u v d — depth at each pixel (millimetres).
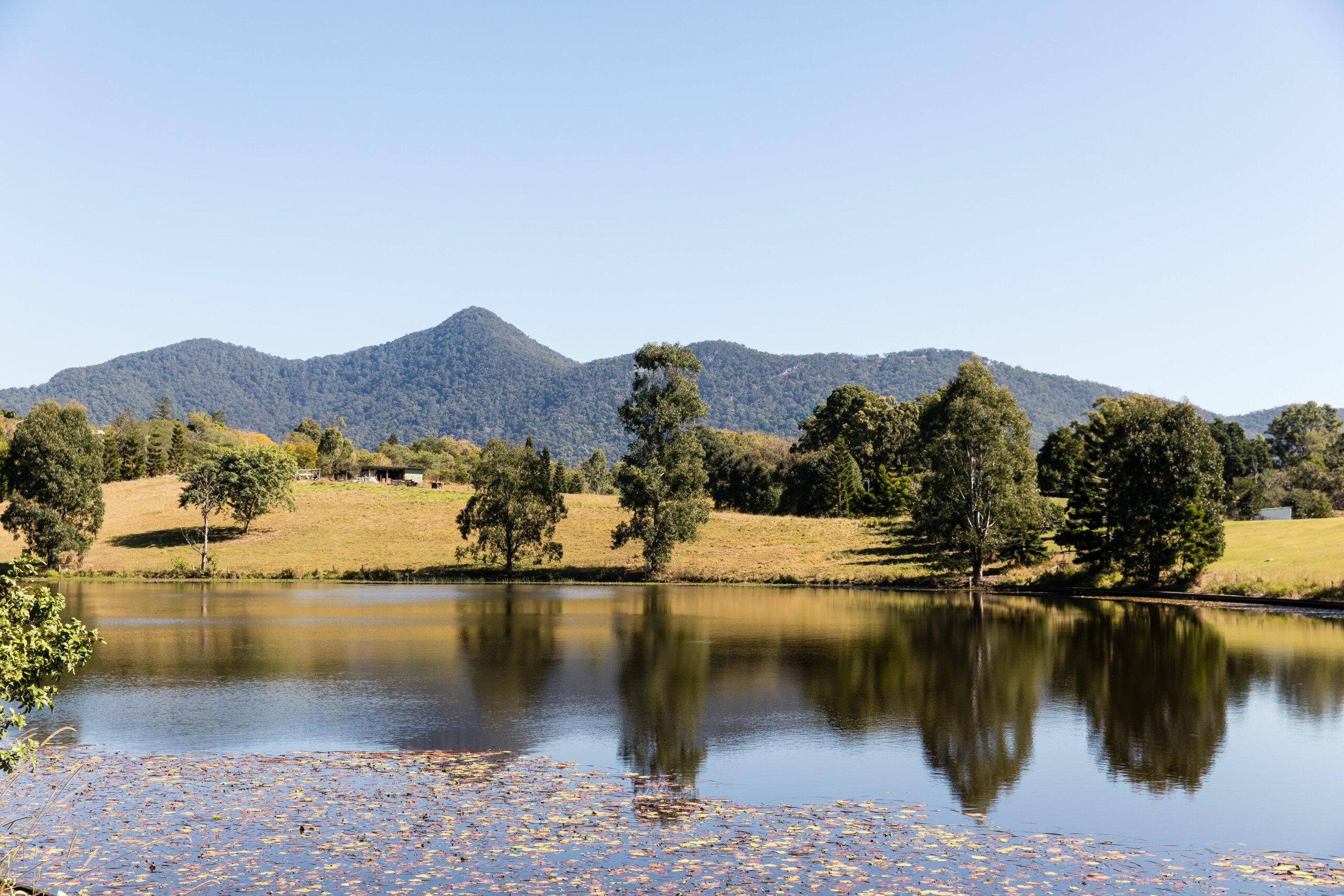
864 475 137000
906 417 140375
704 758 17844
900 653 32438
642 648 33969
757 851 12719
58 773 16547
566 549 93625
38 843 12930
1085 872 12023
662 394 81312
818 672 28344
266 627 40969
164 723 20844
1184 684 25844
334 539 100500
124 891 11258
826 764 17438
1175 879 11828
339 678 27047
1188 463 59875
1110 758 17875
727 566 83250
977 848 12945
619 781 16234
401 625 42344
